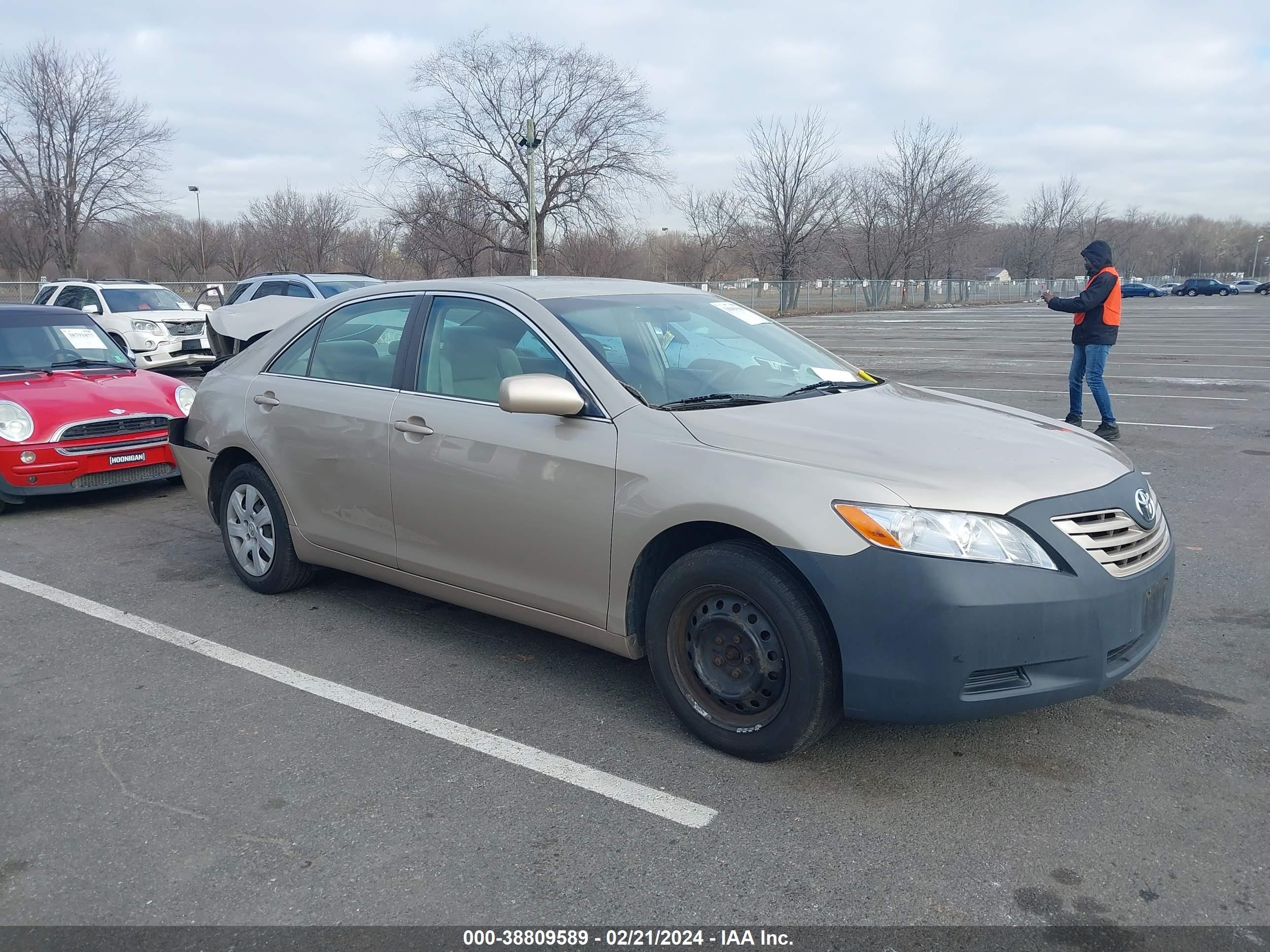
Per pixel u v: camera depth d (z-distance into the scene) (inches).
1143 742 135.1
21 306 328.8
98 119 1606.8
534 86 1386.6
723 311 179.3
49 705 151.6
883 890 103.8
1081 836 113.1
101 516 279.7
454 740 138.9
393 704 150.9
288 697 153.9
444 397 161.9
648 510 132.0
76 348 322.3
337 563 185.5
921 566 113.6
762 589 122.5
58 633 183.0
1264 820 115.6
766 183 1802.4
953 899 102.3
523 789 125.3
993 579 113.3
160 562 230.7
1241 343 812.0
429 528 162.2
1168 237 5236.2
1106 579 118.6
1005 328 1137.4
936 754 132.6
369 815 119.6
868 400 152.5
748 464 126.0
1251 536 234.8
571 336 149.7
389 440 166.1
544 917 100.4
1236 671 158.4
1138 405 447.2
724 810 119.6
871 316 1573.6
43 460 272.1
